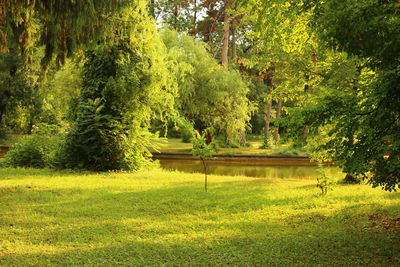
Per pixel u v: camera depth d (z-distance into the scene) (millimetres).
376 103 6059
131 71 16500
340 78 12719
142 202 9836
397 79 5543
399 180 6137
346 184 13977
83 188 11555
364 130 5918
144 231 7172
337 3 5496
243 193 11422
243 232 7145
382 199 10180
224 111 30375
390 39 5246
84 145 15828
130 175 15195
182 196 10719
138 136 17250
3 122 32094
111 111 16797
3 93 29062
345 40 5500
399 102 5641
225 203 9891
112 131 15875
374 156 5859
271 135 36500
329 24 5531
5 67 27047
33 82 27719
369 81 7043
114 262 5418
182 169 22719
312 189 12375
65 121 20172
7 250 5891
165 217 8352
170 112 18312
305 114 6336
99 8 9766
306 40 12031
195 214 8750
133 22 15594
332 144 6398
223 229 7375
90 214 8414
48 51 10586
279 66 15734
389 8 5215
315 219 8219
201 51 29906
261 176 20141
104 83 16641
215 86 28797
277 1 9289
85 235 6801
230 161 27859
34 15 10203
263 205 9625
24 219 7785
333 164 11508
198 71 29141
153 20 17266
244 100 31156
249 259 5578
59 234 6836
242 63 34250
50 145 17078
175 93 18594
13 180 12500
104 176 14508
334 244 6277
